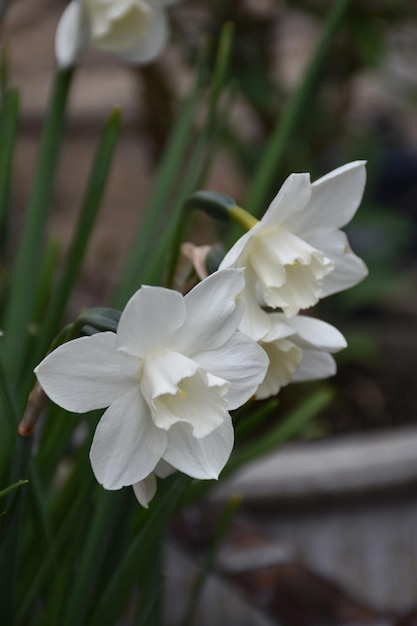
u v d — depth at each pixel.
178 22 1.31
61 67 0.68
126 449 0.47
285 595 0.71
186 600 0.89
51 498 0.64
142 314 0.45
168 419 0.46
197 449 0.47
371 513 0.99
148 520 0.53
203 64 0.72
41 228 0.67
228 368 0.47
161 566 0.59
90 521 0.58
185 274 0.57
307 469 0.96
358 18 1.21
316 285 0.51
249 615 0.89
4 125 0.65
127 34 0.70
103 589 0.57
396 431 1.08
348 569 1.01
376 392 1.25
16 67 3.22
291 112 0.71
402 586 1.02
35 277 0.67
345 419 1.19
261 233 0.51
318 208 0.51
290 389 1.21
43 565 0.55
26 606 0.56
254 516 0.98
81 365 0.46
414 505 1.00
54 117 0.68
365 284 1.31
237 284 0.47
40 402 0.49
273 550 0.76
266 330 0.51
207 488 0.64
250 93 1.27
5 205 0.67
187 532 0.80
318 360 0.54
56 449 0.60
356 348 1.23
